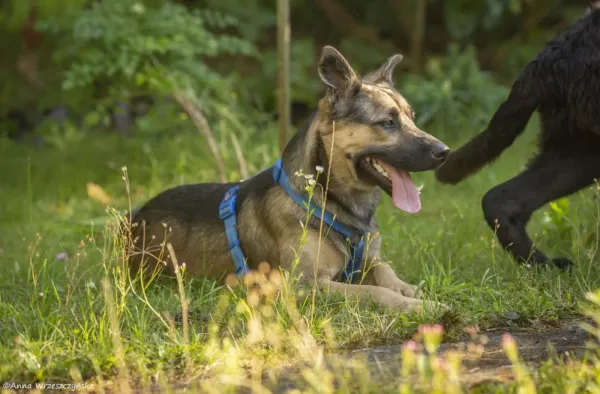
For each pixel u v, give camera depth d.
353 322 7.12
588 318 7.25
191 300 7.83
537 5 21.34
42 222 12.45
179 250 8.73
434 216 11.52
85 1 16.23
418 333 6.79
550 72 8.49
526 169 8.88
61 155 16.78
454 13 20.77
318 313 7.37
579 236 9.14
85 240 10.81
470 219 10.59
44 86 18.83
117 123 18.91
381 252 9.53
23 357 6.27
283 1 12.23
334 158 7.99
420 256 9.09
